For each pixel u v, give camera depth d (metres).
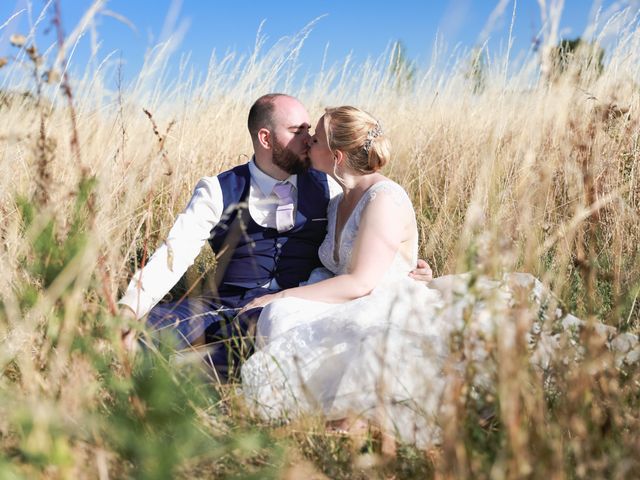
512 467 1.36
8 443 1.63
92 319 1.70
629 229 2.94
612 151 3.18
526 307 1.63
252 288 2.80
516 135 2.82
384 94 5.81
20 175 2.50
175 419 1.46
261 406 2.01
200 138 4.51
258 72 5.02
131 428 1.50
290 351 2.16
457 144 4.74
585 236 2.75
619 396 1.67
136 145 2.98
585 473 1.51
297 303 2.39
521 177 2.06
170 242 2.66
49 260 1.58
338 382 2.06
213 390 2.19
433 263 3.29
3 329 1.84
